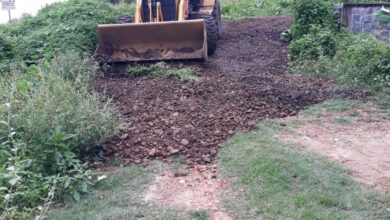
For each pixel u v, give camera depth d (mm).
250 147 5578
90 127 5262
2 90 5578
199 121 6270
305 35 10719
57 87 5637
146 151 5504
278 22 14281
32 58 9477
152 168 5148
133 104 6887
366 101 7742
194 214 4227
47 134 4883
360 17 11328
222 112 6633
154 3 9812
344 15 11453
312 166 5172
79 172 4730
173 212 4254
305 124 6602
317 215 4188
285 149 5566
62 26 10602
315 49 10070
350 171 5152
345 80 8680
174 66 8773
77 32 10258
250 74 8961
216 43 10609
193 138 5777
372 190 4742
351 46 9656
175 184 4824
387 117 7016
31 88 5551
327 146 5863
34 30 12133
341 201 4469
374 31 11016
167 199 4523
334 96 7938
